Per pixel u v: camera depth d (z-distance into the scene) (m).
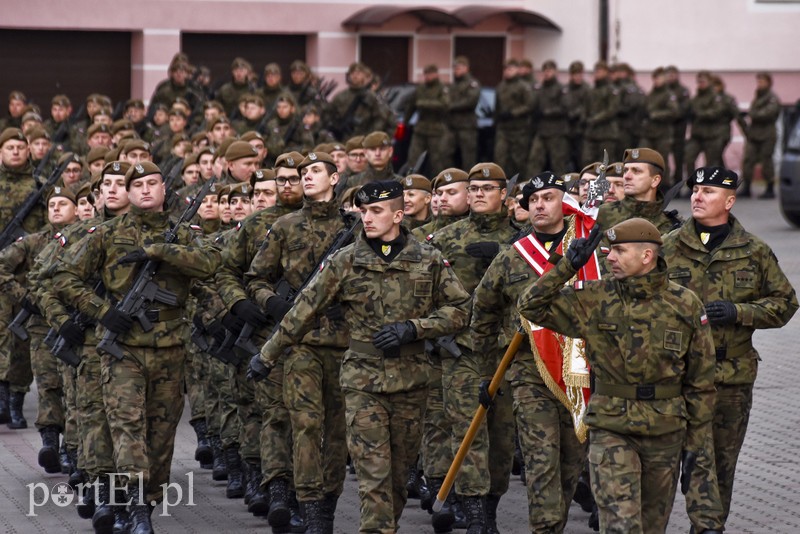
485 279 26.31
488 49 99.19
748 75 97.06
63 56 93.00
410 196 33.47
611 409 22.08
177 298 27.25
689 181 26.06
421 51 97.88
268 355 25.22
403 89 81.88
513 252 26.14
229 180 37.38
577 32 97.44
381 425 24.62
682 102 85.38
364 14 94.25
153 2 92.31
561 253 25.50
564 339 24.41
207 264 27.20
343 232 28.25
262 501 28.70
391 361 24.64
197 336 31.44
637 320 21.97
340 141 69.31
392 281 24.78
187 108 64.94
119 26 92.06
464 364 27.52
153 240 27.41
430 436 28.47
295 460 26.27
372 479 24.45
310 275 27.98
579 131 82.75
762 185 96.38
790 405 38.72
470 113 81.00
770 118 86.88
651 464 22.17
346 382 24.80
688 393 22.17
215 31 93.94
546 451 24.81
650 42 96.19
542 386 25.11
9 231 39.75
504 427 27.36
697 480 22.05
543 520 24.62
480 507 26.62
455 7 97.25
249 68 70.50
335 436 26.80
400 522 28.38
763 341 48.72
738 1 96.31
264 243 28.19
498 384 24.61
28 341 37.31
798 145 71.56
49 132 61.75
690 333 22.05
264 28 94.50
